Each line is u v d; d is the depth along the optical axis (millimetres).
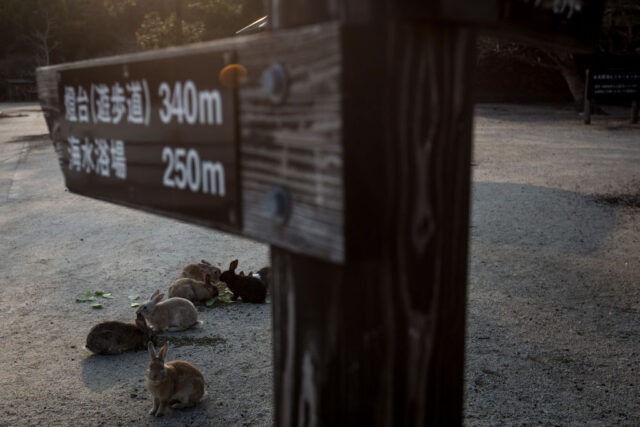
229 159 1246
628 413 3967
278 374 1336
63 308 6117
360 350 1173
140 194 1585
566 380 4426
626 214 9617
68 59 75000
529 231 8742
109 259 7832
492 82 36531
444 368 1298
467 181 1233
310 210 1058
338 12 1043
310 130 1029
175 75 1364
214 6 19812
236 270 7309
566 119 26188
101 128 1719
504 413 3967
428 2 1012
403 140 1063
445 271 1229
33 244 8609
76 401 4219
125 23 74375
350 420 1200
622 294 6215
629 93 23719
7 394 4328
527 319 5590
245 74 1167
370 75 984
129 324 5102
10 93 71438
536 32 1429
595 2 1679
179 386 4031
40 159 17438
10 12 74500
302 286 1239
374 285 1146
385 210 1060
